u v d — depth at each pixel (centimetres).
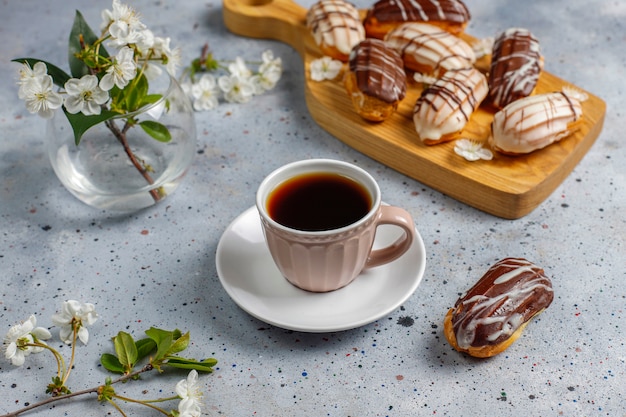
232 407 78
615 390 78
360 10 113
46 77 83
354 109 100
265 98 107
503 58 101
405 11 107
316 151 100
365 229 79
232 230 86
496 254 88
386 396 78
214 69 110
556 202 93
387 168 98
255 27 115
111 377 80
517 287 80
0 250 90
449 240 90
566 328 82
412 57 103
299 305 82
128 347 79
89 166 89
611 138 100
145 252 90
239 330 83
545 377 79
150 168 91
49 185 97
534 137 92
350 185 82
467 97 96
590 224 91
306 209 81
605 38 113
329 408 77
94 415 77
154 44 89
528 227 91
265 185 81
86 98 84
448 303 84
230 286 82
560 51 111
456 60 102
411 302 84
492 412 77
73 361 81
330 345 82
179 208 94
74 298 86
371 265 83
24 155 100
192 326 83
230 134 102
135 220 93
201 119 104
